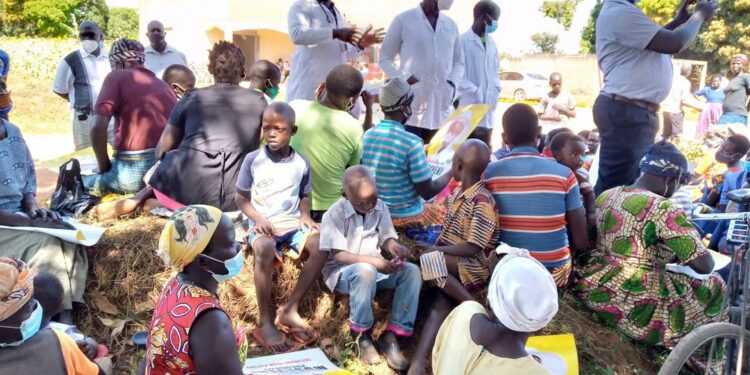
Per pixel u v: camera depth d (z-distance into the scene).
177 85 5.88
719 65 31.25
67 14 34.25
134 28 48.06
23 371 2.12
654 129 5.20
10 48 18.47
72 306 3.85
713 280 4.24
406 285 3.76
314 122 4.33
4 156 3.78
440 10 6.33
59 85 6.77
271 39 26.83
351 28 5.46
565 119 11.02
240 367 2.27
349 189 3.61
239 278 4.04
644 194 4.09
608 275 4.18
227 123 4.30
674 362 3.26
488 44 6.98
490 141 7.13
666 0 33.34
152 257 4.07
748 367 3.43
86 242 3.76
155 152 4.71
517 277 2.49
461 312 2.77
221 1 23.16
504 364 2.54
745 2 29.58
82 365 2.31
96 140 4.80
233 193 4.34
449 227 4.03
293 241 3.92
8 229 3.65
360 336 3.75
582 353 4.05
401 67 6.17
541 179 3.91
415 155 4.23
